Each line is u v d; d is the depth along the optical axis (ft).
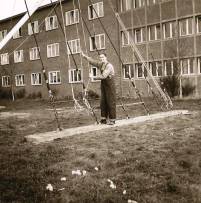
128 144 27.50
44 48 139.03
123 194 17.02
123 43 108.47
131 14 104.83
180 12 92.22
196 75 89.86
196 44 89.51
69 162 22.72
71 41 125.70
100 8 114.01
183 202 15.99
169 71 96.53
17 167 22.13
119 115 51.55
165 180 18.72
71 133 32.78
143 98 96.84
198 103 70.59
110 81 35.40
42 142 29.84
